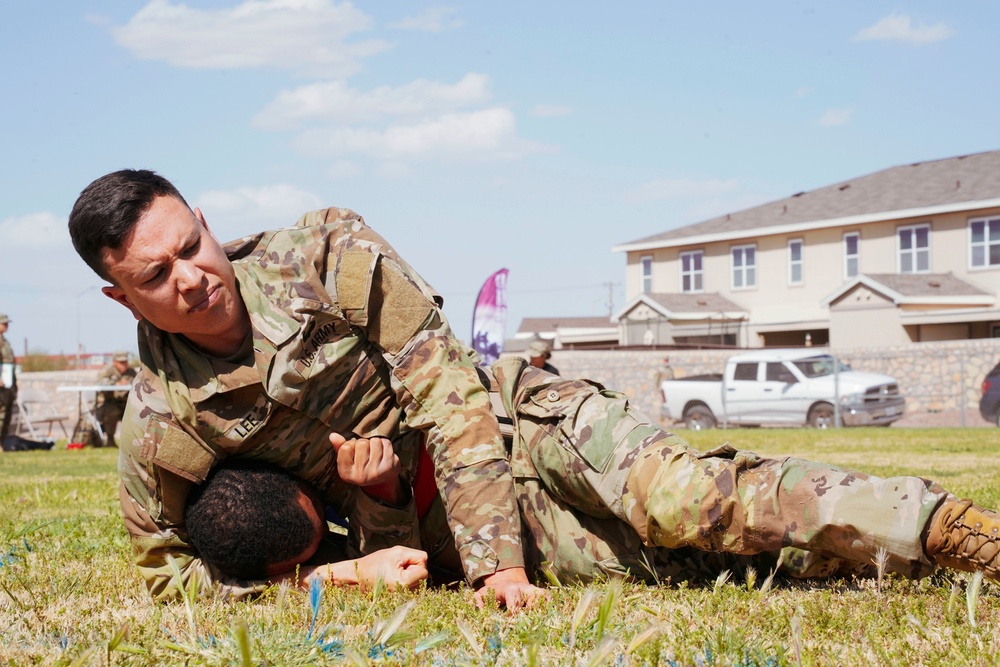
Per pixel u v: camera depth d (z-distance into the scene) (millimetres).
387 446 2686
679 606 2520
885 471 7613
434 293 2797
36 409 31547
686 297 40031
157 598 2812
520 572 2617
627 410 2818
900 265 35688
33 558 3662
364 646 2139
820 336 37875
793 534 2514
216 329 2539
